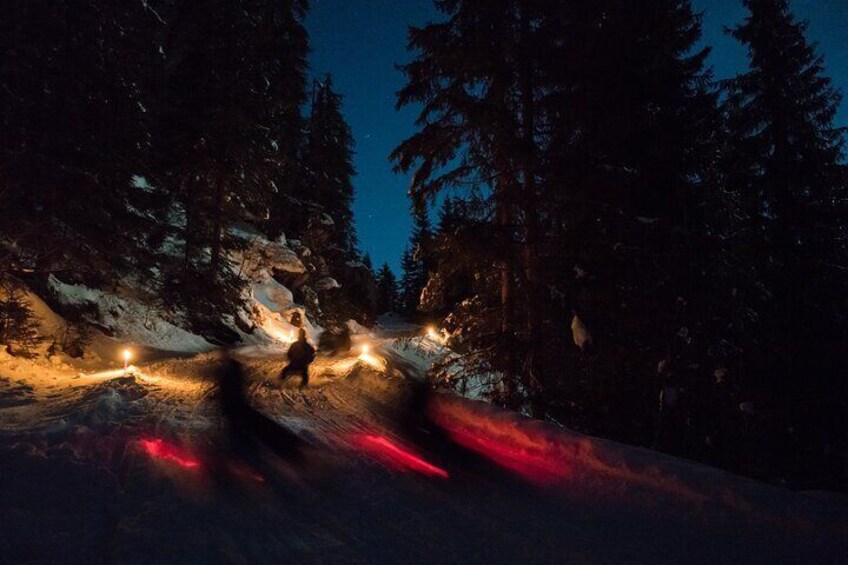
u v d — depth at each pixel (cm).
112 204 1708
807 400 1592
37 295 1788
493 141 1312
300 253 4225
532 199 1287
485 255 1259
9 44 1488
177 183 2511
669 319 1313
